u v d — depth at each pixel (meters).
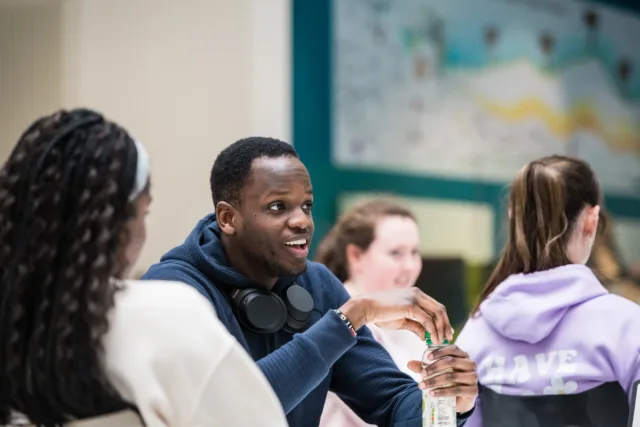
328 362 1.60
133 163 1.27
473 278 5.02
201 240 1.85
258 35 4.13
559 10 5.74
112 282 1.25
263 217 1.72
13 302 1.22
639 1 6.38
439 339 1.72
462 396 1.69
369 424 2.05
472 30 5.16
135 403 1.24
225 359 1.26
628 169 6.26
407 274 2.82
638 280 5.79
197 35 4.18
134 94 4.22
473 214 5.11
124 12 4.25
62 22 4.38
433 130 4.92
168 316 1.25
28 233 1.22
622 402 1.90
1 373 1.25
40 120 1.30
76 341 1.20
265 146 1.77
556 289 1.99
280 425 1.29
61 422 1.24
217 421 1.24
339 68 4.45
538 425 1.95
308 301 1.85
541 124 5.60
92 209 1.22
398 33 4.75
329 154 4.39
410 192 4.77
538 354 1.98
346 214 2.94
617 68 6.19
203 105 4.14
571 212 2.04
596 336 1.92
